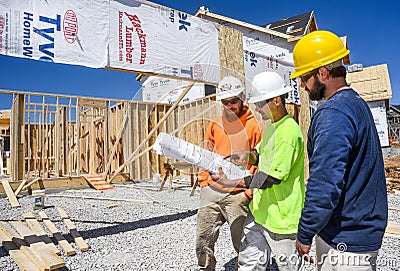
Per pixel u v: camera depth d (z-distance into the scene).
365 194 1.36
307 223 1.36
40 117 9.27
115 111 9.36
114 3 4.85
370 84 18.80
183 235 4.14
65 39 4.39
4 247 3.49
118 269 3.02
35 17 4.19
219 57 6.16
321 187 1.29
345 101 1.37
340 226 1.39
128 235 4.14
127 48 4.93
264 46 8.45
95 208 5.70
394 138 24.94
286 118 1.95
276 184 1.93
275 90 1.91
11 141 7.80
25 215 4.71
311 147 1.46
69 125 9.03
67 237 4.04
